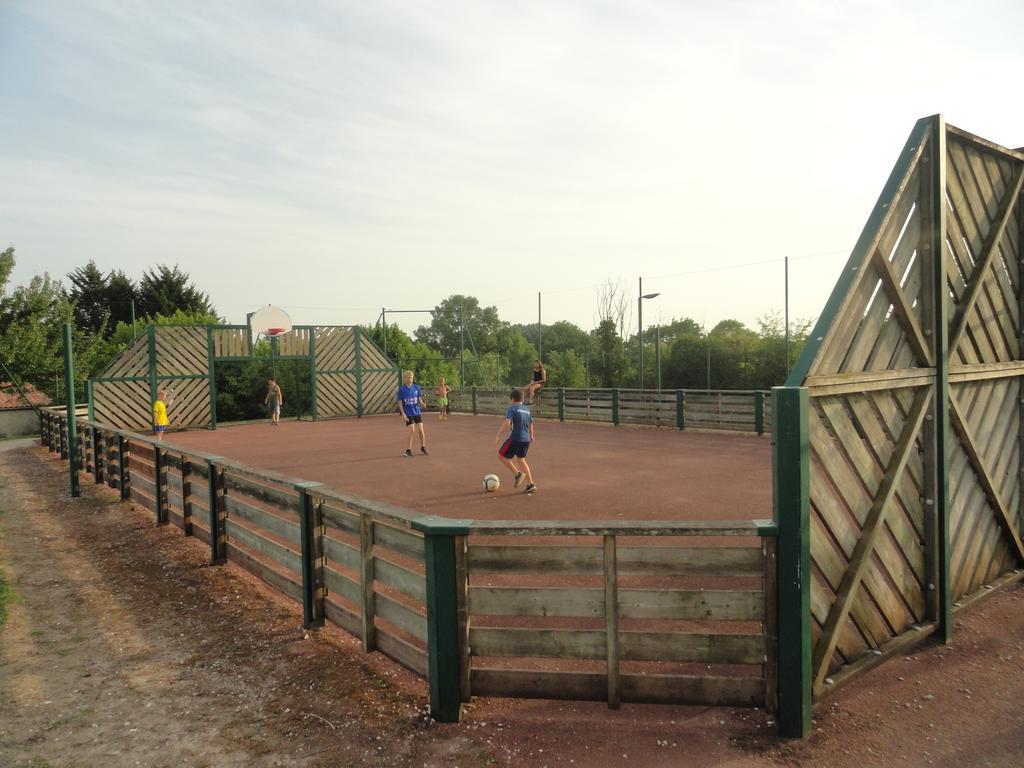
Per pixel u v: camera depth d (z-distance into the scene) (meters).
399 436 19.95
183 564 7.25
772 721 3.68
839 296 4.06
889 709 3.82
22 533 9.06
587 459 13.82
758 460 13.31
